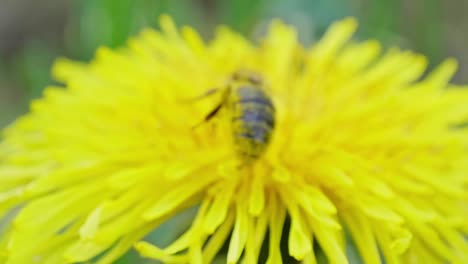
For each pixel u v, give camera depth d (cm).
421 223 14
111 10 18
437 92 16
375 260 13
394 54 17
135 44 16
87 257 13
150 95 15
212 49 16
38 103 15
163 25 16
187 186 14
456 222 14
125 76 15
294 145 14
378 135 14
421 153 14
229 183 14
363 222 14
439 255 14
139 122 14
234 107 14
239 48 17
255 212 13
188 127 14
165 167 14
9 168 14
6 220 15
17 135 15
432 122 15
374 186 14
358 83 15
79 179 14
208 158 14
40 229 13
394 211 14
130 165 14
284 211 14
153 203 14
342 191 14
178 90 15
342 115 15
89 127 15
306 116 15
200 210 13
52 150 14
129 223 13
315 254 14
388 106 15
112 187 13
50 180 14
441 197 14
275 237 13
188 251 13
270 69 16
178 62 16
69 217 13
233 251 13
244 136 13
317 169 14
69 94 15
